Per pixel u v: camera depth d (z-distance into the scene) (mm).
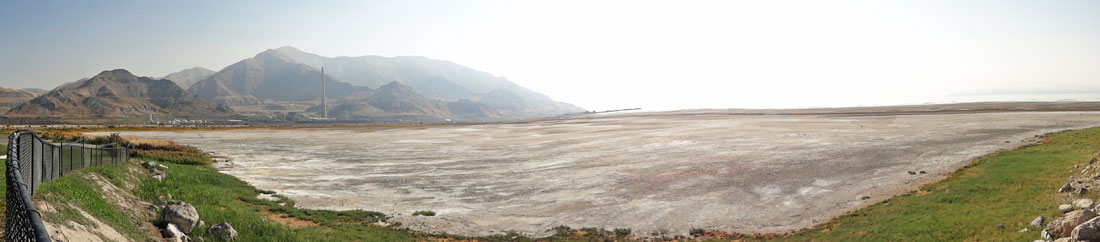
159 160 36531
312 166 42625
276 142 68688
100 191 15492
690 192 30359
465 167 42188
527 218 24844
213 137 79375
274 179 34969
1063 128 55281
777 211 25391
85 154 18875
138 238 12852
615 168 39844
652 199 28766
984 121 69250
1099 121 63156
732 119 101375
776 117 103625
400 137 79062
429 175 37969
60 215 10461
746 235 21250
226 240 15727
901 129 62219
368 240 19547
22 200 5609
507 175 37750
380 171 40000
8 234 6992
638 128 84500
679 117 122250
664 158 44406
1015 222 17109
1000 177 26453
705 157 43906
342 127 123625
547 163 43875
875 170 34438
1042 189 21938
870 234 18781
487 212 26109
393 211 26031
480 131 93812
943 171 32219
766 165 38438
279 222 21656
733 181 33094
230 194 26562
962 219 18641
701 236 21297
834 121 82062
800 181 32312
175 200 20469
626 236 21438
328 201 28078
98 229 11273
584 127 95688
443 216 25094
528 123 133000
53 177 13914
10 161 7422
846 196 27797
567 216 25172
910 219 20219
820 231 21000
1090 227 12383
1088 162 25562
